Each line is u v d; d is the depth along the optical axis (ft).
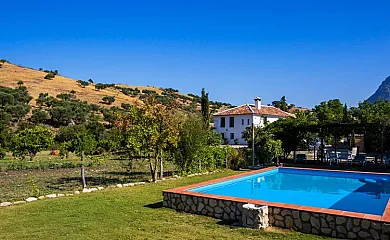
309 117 104.06
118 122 47.06
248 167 65.57
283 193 42.06
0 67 265.13
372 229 20.89
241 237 22.02
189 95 333.21
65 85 249.96
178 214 28.14
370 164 69.15
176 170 59.93
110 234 22.66
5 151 83.30
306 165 70.33
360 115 86.58
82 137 78.28
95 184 46.73
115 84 310.45
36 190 39.47
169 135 47.09
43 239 21.72
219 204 27.27
